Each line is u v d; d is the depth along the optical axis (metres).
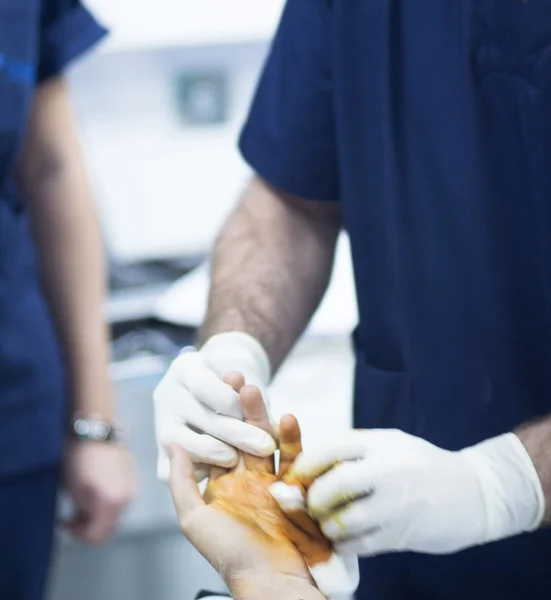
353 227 0.97
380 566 0.97
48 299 1.44
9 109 1.25
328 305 1.76
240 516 0.74
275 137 1.02
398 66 0.90
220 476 0.81
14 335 1.29
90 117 2.06
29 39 1.26
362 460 0.75
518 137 0.85
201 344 1.00
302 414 1.62
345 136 0.95
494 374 0.89
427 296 0.91
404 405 0.94
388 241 0.94
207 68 2.04
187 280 1.94
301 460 0.77
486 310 0.88
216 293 1.03
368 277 0.98
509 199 0.86
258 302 1.00
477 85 0.85
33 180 1.42
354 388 1.02
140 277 2.04
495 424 0.90
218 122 2.10
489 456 0.78
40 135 1.40
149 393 1.65
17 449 1.29
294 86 1.01
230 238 1.07
